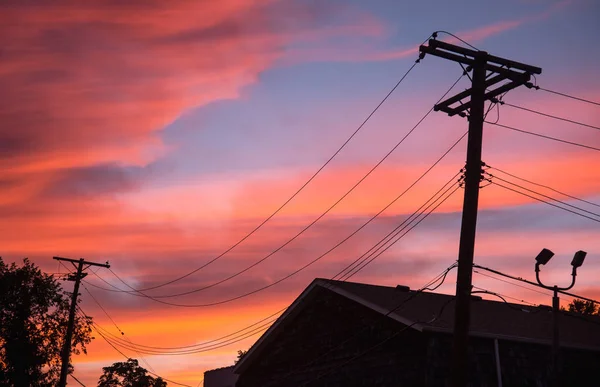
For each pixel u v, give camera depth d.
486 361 24.08
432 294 29.62
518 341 24.55
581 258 20.95
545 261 21.16
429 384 22.94
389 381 24.88
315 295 29.95
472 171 19.14
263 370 32.53
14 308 55.81
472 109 19.83
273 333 31.64
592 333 28.50
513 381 24.31
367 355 26.27
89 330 56.38
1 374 54.56
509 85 20.28
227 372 42.06
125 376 72.75
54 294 56.88
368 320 26.69
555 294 21.05
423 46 19.98
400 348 24.77
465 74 20.34
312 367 29.23
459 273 18.47
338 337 28.12
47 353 55.66
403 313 24.81
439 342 23.61
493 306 29.97
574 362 25.75
